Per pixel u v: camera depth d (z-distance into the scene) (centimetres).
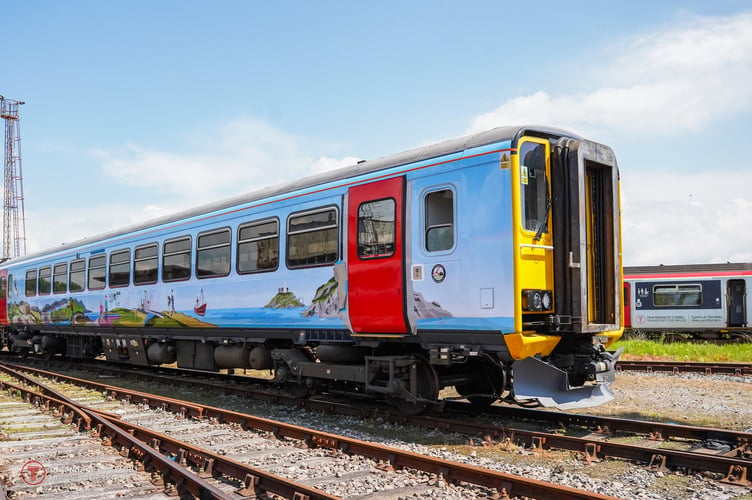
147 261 1369
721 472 550
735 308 2433
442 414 895
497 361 780
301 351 1014
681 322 2478
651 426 718
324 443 676
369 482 543
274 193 1027
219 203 1166
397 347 886
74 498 507
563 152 763
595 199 808
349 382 1013
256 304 1044
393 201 820
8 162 3888
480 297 721
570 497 461
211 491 481
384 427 818
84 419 814
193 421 874
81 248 1686
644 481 546
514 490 498
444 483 534
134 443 648
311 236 945
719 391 1102
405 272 799
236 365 1149
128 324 1434
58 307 1808
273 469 593
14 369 1723
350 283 872
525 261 711
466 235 739
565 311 752
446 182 766
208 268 1167
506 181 707
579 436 745
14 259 2230
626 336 2617
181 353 1315
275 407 998
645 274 2566
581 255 740
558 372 745
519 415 860
